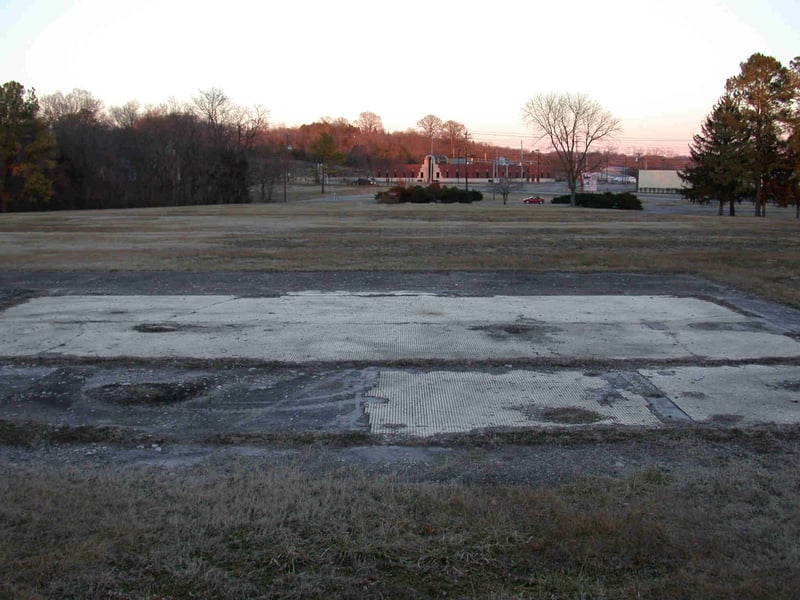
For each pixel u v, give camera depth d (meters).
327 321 9.42
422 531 3.77
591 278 13.59
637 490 4.29
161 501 4.11
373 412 5.82
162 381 6.68
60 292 11.77
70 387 6.48
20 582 3.28
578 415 5.70
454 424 5.52
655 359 7.46
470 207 51.16
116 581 3.31
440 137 174.75
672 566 3.45
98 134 67.06
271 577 3.36
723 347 8.02
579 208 53.50
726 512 4.00
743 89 48.50
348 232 25.53
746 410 5.83
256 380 6.73
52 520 3.86
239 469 4.64
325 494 4.20
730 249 19.47
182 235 24.02
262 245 20.22
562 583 3.30
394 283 12.88
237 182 71.12
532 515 3.94
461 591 3.26
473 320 9.52
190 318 9.59
